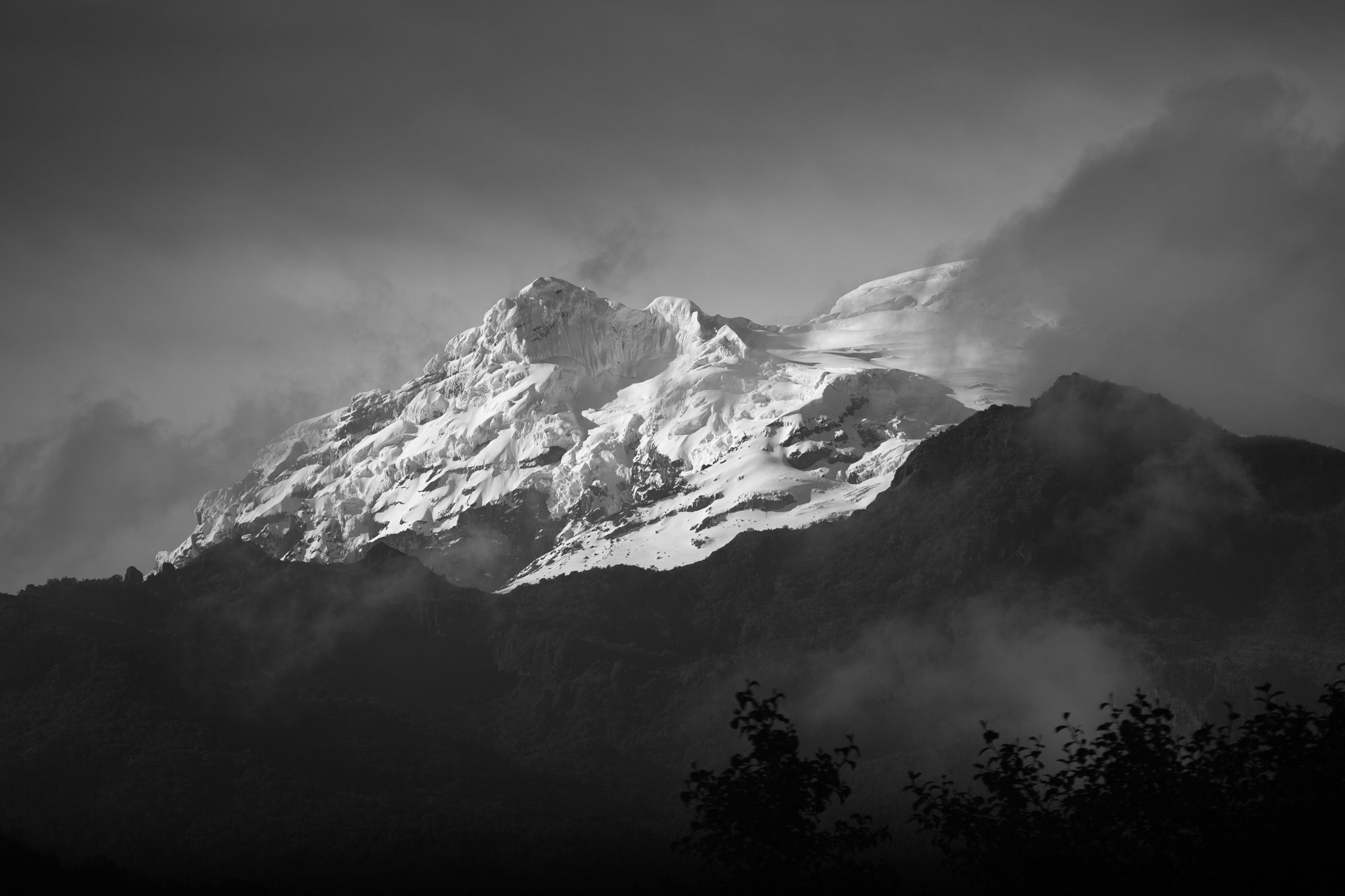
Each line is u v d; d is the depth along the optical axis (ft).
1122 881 559.79
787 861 557.74
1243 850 552.00
